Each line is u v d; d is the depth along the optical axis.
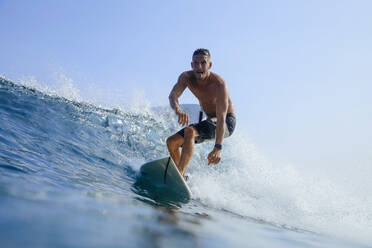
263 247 1.12
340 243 2.01
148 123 5.18
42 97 4.80
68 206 0.98
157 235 0.85
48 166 2.10
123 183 2.46
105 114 4.86
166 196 2.46
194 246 0.82
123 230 0.81
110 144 4.02
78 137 3.73
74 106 4.79
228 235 1.23
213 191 3.15
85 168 2.57
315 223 2.86
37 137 3.06
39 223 0.70
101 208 1.11
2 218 0.67
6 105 3.91
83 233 0.69
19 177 1.44
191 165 4.29
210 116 3.58
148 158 4.15
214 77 3.40
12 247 0.51
